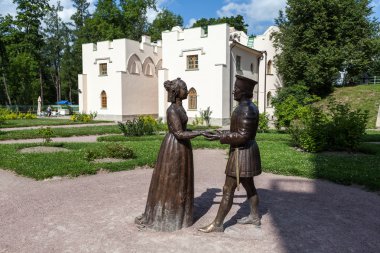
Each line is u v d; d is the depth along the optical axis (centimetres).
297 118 1795
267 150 1224
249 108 425
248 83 434
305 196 660
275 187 734
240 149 436
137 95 3200
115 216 523
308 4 3225
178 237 440
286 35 3422
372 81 4203
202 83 2748
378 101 2789
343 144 1185
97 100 3272
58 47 5966
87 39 5278
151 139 1567
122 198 627
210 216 523
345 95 3116
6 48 4456
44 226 484
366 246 423
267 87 3484
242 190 696
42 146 1295
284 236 450
